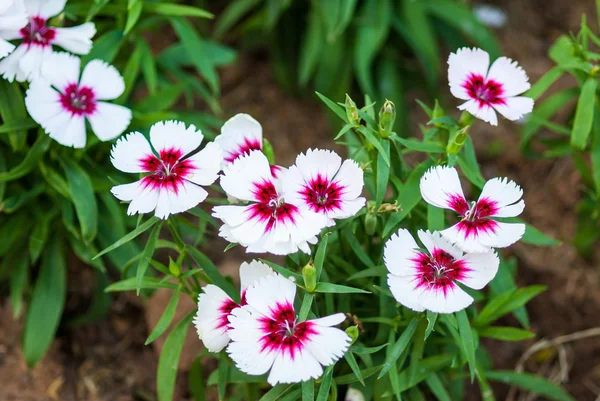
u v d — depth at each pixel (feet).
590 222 2.13
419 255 1.65
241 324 1.61
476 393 2.07
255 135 1.73
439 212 1.75
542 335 2.14
